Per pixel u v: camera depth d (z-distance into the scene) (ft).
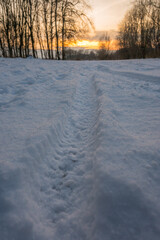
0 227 3.94
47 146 7.57
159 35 70.18
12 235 3.86
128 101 12.55
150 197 4.45
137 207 4.27
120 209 4.30
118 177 5.16
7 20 55.36
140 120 9.24
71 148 8.41
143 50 75.05
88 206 4.95
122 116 9.91
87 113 12.42
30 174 5.80
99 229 4.00
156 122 8.78
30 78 20.59
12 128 8.42
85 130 10.03
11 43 60.49
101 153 6.49
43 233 4.25
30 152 6.48
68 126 10.57
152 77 20.18
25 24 56.90
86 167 6.79
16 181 5.14
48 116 10.03
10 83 17.89
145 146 6.64
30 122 9.18
